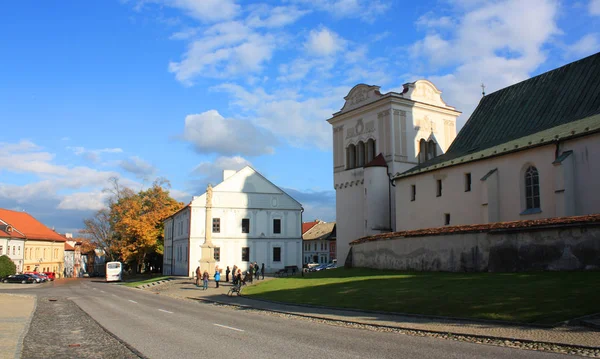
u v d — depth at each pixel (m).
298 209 78.19
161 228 99.19
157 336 18.02
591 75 40.75
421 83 58.12
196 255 72.44
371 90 58.12
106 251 105.44
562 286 21.73
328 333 17.84
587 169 32.00
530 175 36.41
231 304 32.38
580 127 33.94
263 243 75.75
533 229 27.08
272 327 19.95
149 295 44.75
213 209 74.19
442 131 59.44
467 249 31.48
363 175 57.09
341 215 60.38
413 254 36.94
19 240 104.94
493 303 20.81
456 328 17.41
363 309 24.00
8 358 13.80
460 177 42.47
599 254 23.92
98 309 30.34
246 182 76.25
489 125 48.16
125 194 97.81
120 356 14.16
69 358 14.05
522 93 47.16
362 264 45.28
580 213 32.22
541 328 16.41
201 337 17.41
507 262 28.48
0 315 26.78
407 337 16.47
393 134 54.91
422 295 25.25
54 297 42.81
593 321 16.17
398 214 50.12
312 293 32.47
